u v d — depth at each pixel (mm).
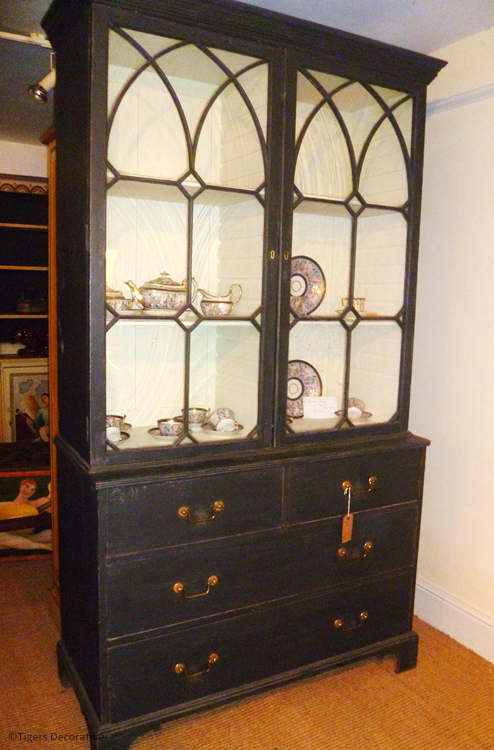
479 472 2064
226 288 1790
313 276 1890
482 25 1903
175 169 1577
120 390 1728
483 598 2076
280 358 1682
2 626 2189
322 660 1840
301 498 1719
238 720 1735
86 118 1391
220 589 1628
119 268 1685
